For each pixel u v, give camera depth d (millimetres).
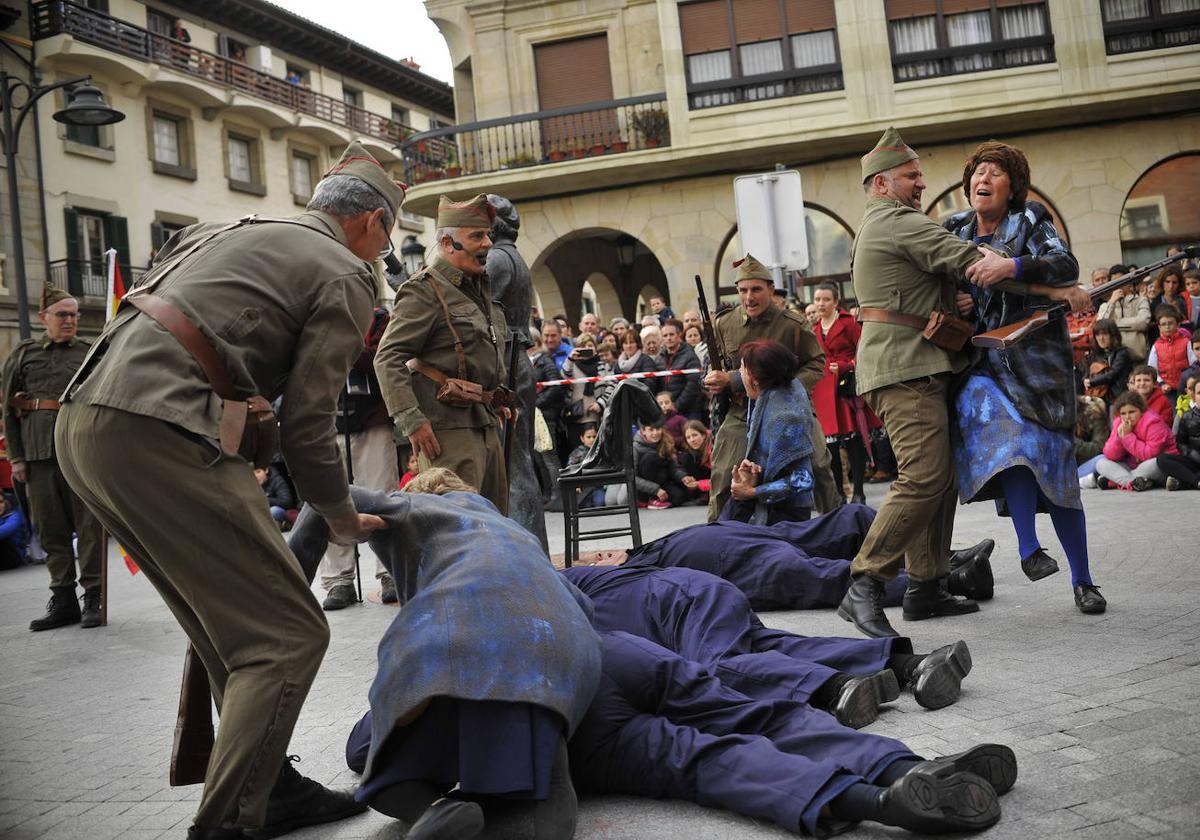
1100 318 11742
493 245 6371
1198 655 3848
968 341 4699
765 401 6348
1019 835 2480
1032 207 4801
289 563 2893
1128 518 7711
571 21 22516
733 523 5617
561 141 22562
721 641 3641
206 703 3109
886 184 4980
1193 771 2746
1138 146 20047
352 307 3033
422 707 2643
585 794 3100
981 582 5211
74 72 29531
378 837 2920
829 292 10117
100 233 30328
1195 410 9406
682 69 21016
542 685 2668
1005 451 4582
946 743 3137
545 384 13062
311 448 2912
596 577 4062
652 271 28484
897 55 20531
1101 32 19984
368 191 3270
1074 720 3244
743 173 20969
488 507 3133
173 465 2758
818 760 2756
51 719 4645
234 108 34719
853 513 5621
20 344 7387
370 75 42469
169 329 2820
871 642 3543
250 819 2760
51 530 7297
